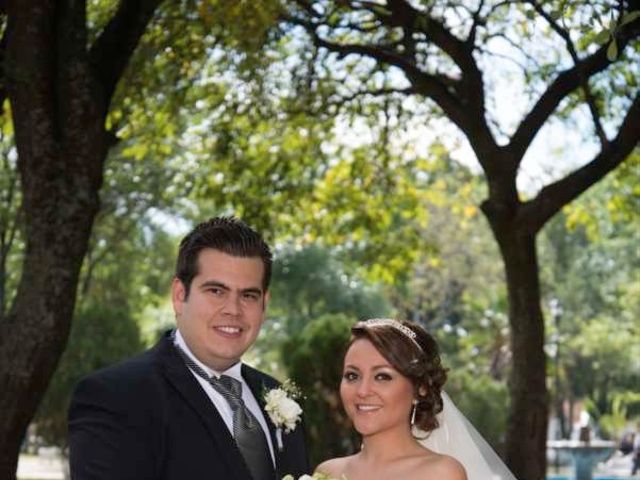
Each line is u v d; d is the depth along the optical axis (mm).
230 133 11289
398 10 8969
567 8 6906
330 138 11781
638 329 31469
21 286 6656
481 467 4508
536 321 9578
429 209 27859
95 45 7164
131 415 3344
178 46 9367
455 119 9422
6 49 6711
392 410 3936
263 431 3645
